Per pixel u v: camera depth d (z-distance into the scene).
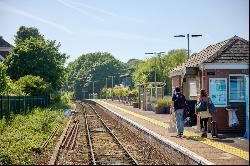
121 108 51.81
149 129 21.45
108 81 148.62
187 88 23.55
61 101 67.69
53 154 16.52
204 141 16.31
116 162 15.20
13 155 15.77
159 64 74.62
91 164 14.87
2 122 24.30
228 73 19.61
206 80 19.59
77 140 22.92
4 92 34.62
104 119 41.25
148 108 43.72
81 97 152.25
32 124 25.70
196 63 21.67
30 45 53.84
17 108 31.70
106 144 20.98
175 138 17.33
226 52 20.03
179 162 14.05
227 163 11.62
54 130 25.58
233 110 19.11
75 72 179.00
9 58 53.25
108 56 184.75
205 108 17.86
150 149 18.31
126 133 26.64
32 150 17.62
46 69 53.50
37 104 41.91
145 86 44.16
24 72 52.66
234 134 18.81
